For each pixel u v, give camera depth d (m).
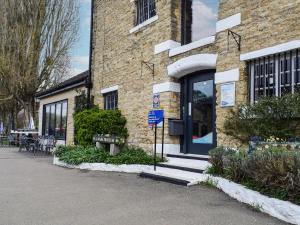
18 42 24.48
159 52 10.62
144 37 11.43
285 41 7.08
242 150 6.92
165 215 5.22
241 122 6.86
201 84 9.80
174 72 10.00
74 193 6.82
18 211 5.49
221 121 8.30
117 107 12.88
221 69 8.42
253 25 7.75
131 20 12.27
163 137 9.65
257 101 6.95
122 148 11.23
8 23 24.73
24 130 22.83
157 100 10.57
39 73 25.67
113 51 13.36
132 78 11.98
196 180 7.38
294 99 6.26
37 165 11.55
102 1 14.52
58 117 18.53
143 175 8.66
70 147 12.45
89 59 15.09
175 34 10.32
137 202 6.04
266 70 7.59
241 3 8.05
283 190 5.10
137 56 11.75
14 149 20.47
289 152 5.43
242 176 6.25
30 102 26.11
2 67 24.36
